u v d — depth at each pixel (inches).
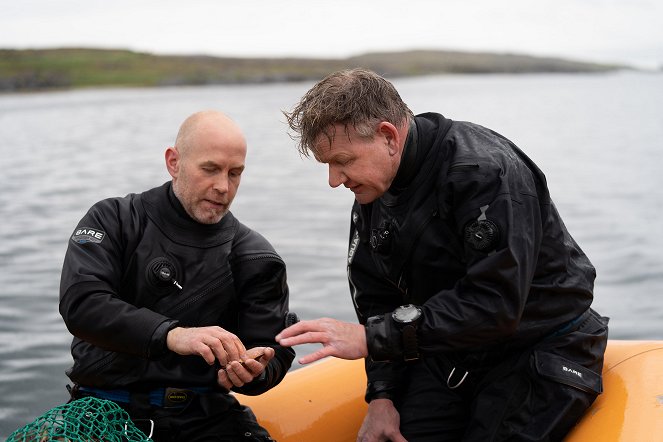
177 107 1396.4
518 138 792.9
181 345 80.6
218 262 89.3
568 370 86.4
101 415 82.5
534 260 82.7
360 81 83.0
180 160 87.4
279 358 90.3
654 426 82.0
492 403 88.5
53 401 147.1
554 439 86.4
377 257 92.2
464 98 1622.8
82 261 85.3
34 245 281.0
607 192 427.2
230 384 84.0
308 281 233.1
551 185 459.8
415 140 86.0
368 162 83.5
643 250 281.9
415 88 2269.9
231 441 89.8
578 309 88.6
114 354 86.1
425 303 83.8
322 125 82.4
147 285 86.7
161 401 87.7
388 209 89.0
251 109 1316.4
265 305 91.3
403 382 99.7
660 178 479.2
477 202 82.0
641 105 1380.4
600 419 85.7
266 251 91.7
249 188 435.8
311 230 310.7
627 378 90.6
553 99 1601.9
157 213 88.3
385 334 81.9
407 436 95.8
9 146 711.1
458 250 86.3
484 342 82.7
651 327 198.8
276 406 105.7
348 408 106.6
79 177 487.8
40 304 206.4
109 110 1321.4
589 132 853.2
